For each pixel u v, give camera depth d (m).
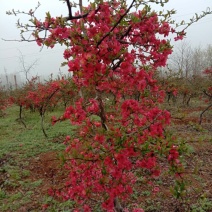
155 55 2.76
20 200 5.09
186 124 9.41
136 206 4.46
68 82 3.12
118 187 2.67
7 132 10.25
